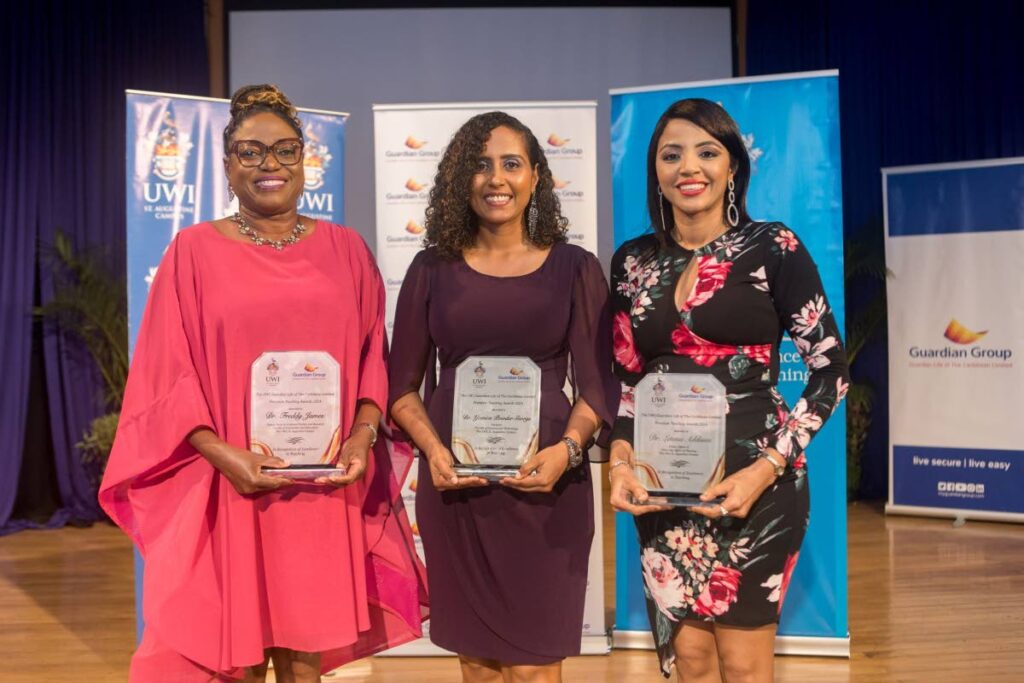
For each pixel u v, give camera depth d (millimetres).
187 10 7766
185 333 2211
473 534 2279
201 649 2125
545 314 2232
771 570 2129
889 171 6695
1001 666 3662
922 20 7148
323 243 2311
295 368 2145
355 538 2291
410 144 3865
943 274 6543
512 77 8023
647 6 8078
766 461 2070
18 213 6957
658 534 2236
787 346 3748
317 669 2297
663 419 2125
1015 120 6766
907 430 6695
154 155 3662
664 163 2205
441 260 2326
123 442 2211
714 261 2164
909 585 4875
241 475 2090
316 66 8008
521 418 2184
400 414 2322
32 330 7070
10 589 5129
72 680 3664
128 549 6203
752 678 2162
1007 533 6094
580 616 2301
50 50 7133
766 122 3727
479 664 2336
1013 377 6328
